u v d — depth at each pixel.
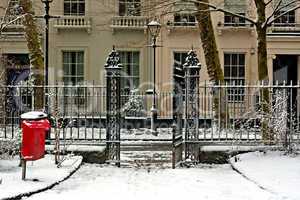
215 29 29.31
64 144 14.02
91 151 14.76
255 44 29.44
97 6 29.88
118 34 29.81
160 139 21.70
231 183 11.62
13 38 28.44
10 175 11.55
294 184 10.88
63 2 30.02
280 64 29.89
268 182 11.13
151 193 10.51
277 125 14.61
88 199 9.84
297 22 28.92
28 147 11.13
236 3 29.14
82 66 30.06
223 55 29.58
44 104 15.52
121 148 19.17
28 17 21.06
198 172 13.27
